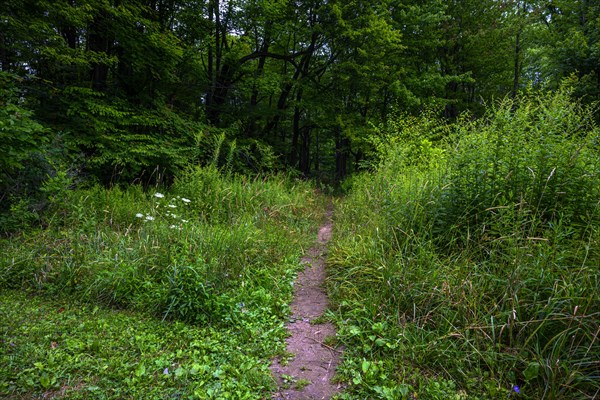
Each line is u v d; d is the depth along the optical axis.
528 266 3.24
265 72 15.56
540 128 4.34
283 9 14.59
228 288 4.15
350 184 14.91
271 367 2.88
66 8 7.71
